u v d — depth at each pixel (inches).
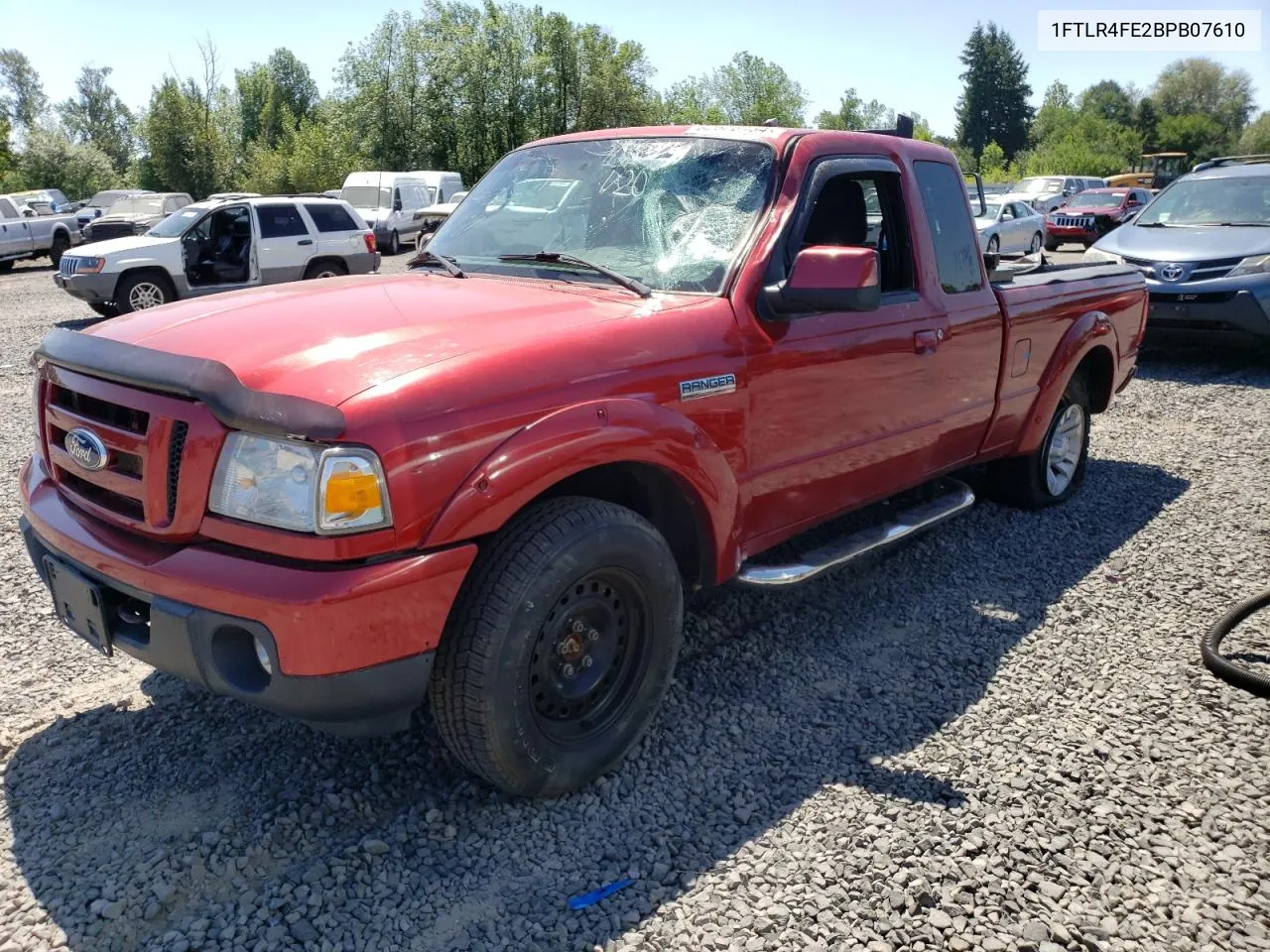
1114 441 275.7
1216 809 112.3
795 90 2442.2
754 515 134.3
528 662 102.5
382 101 1742.1
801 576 136.0
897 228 156.6
